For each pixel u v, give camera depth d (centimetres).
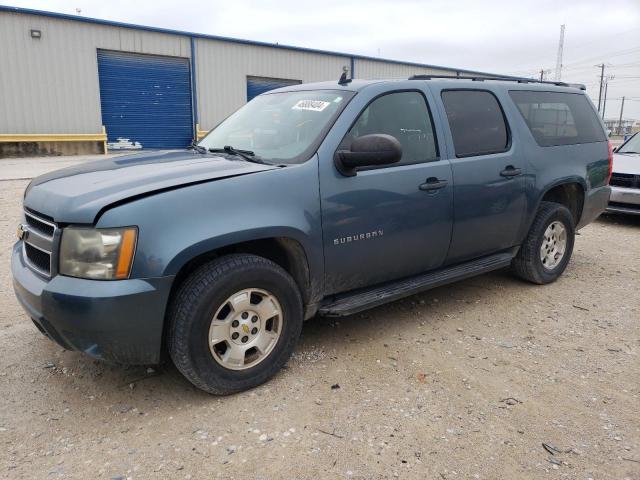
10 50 1855
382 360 344
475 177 401
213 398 297
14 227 690
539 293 479
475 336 385
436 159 382
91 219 255
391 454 250
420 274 397
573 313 432
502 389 310
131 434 264
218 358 288
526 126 457
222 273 280
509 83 466
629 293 482
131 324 259
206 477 233
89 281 257
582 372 333
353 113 342
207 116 2341
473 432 268
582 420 279
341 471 238
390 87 371
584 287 498
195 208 272
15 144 1905
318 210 314
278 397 298
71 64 1972
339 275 335
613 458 249
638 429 272
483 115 427
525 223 457
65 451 250
